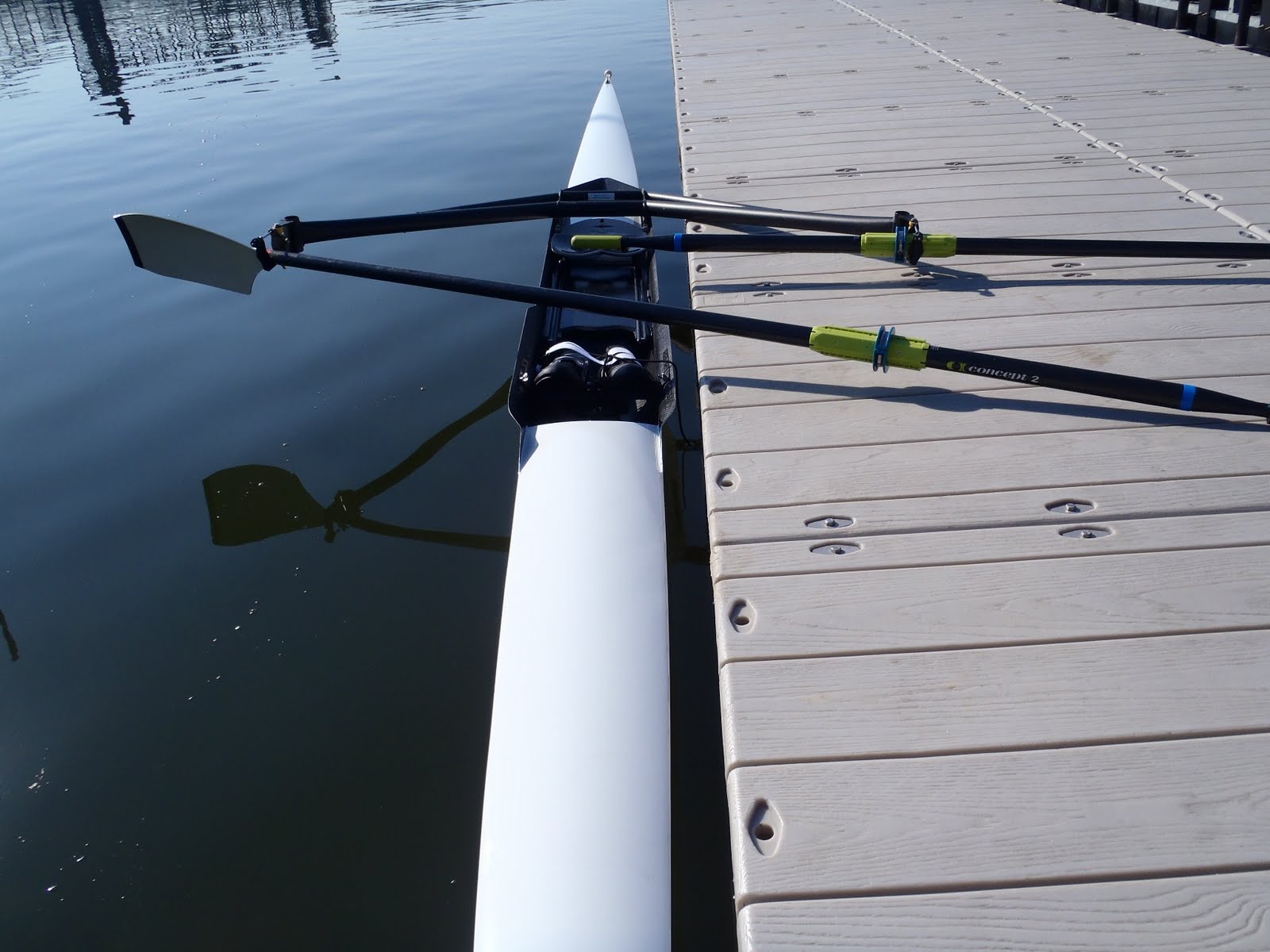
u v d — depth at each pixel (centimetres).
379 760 227
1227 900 121
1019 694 151
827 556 183
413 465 335
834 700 152
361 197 604
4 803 216
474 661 254
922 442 218
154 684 248
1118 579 173
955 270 313
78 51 1219
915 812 134
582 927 160
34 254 535
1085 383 216
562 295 260
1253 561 175
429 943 187
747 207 354
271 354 412
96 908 194
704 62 709
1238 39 625
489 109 827
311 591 280
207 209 589
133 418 364
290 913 193
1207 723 144
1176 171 387
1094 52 651
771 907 123
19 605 274
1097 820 131
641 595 232
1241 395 227
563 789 185
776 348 269
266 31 1313
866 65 658
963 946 118
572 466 270
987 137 461
